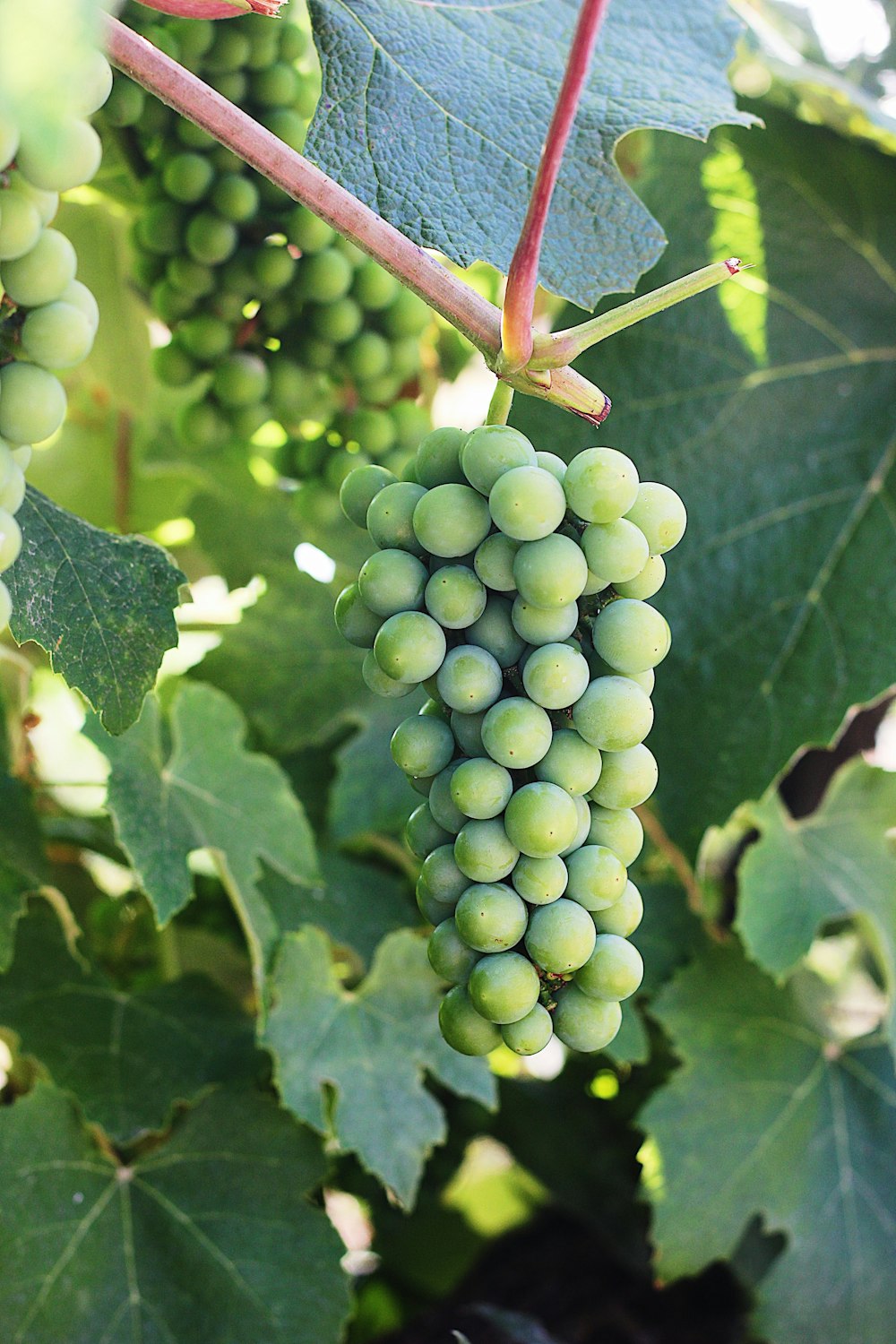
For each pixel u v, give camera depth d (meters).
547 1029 0.44
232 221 0.61
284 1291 0.65
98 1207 0.65
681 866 0.76
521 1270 0.87
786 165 0.74
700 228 0.74
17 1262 0.62
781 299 0.74
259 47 0.59
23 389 0.43
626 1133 0.87
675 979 0.78
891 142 0.74
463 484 0.45
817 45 0.93
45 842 0.68
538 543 0.43
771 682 0.73
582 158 0.53
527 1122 0.88
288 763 0.83
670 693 0.73
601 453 0.43
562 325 0.73
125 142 0.62
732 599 0.73
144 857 0.63
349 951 0.73
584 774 0.44
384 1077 0.67
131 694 0.51
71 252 0.43
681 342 0.73
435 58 0.52
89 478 0.92
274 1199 0.66
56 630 0.50
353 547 0.83
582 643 0.45
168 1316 0.64
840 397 0.75
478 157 0.51
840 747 0.83
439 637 0.44
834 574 0.73
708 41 0.59
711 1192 0.75
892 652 0.72
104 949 0.82
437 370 0.81
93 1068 0.67
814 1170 0.78
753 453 0.74
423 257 0.45
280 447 0.75
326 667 0.82
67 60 0.29
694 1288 0.84
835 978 0.92
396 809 0.79
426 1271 0.93
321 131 0.50
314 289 0.63
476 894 0.43
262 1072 0.69
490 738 0.43
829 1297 0.76
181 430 0.68
